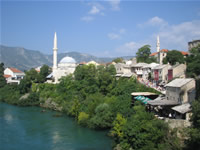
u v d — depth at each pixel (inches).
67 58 5974.4
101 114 2802.7
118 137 2166.6
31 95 4795.8
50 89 4899.1
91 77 4146.2
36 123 3115.2
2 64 6491.1
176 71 3248.0
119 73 4840.1
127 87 3181.6
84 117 2997.0
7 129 2827.3
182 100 2231.8
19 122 3179.1
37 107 4461.1
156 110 2546.8
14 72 7150.6
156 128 1798.7
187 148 1614.2
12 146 2240.4
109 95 3496.6
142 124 1907.0
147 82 3631.9
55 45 5649.6
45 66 6082.7
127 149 1923.0
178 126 1825.8
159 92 2984.7
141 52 5531.5
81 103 3538.4
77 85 4252.0
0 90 5807.1
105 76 3769.7
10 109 4237.2
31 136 2546.8
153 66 4109.3
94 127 2790.4
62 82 4670.3
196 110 1539.1
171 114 2257.6
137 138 1847.9
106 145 2230.6
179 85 2279.8
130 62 5600.4
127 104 2728.8
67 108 3708.2
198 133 1466.5
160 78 3599.9
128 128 1945.1
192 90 2139.5
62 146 2218.3
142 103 2613.2
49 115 3639.3
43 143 2314.2
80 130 2760.8
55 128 2856.8
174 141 1690.5
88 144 2261.3
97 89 3821.4
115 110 2736.2
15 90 5516.7
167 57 4335.6
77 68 4842.5
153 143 1759.4
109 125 2696.9
